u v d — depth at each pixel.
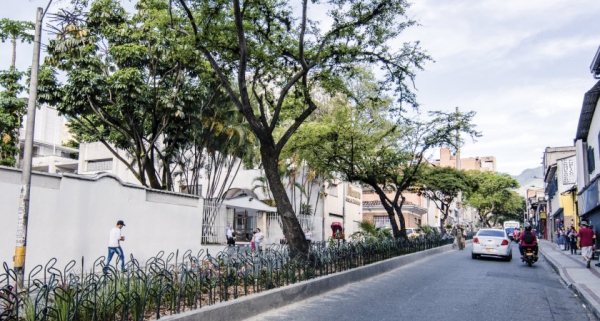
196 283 7.91
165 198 17.80
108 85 17.86
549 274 16.88
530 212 96.88
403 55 13.84
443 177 37.34
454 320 8.20
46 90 17.72
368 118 23.92
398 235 25.33
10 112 22.11
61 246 13.76
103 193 15.22
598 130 22.00
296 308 9.20
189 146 25.59
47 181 13.52
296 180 36.38
